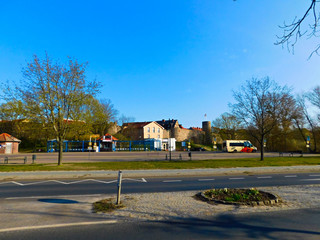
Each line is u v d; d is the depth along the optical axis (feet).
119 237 14.35
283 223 17.02
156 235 14.71
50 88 61.21
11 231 15.34
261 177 46.47
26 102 61.11
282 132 173.17
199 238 14.23
